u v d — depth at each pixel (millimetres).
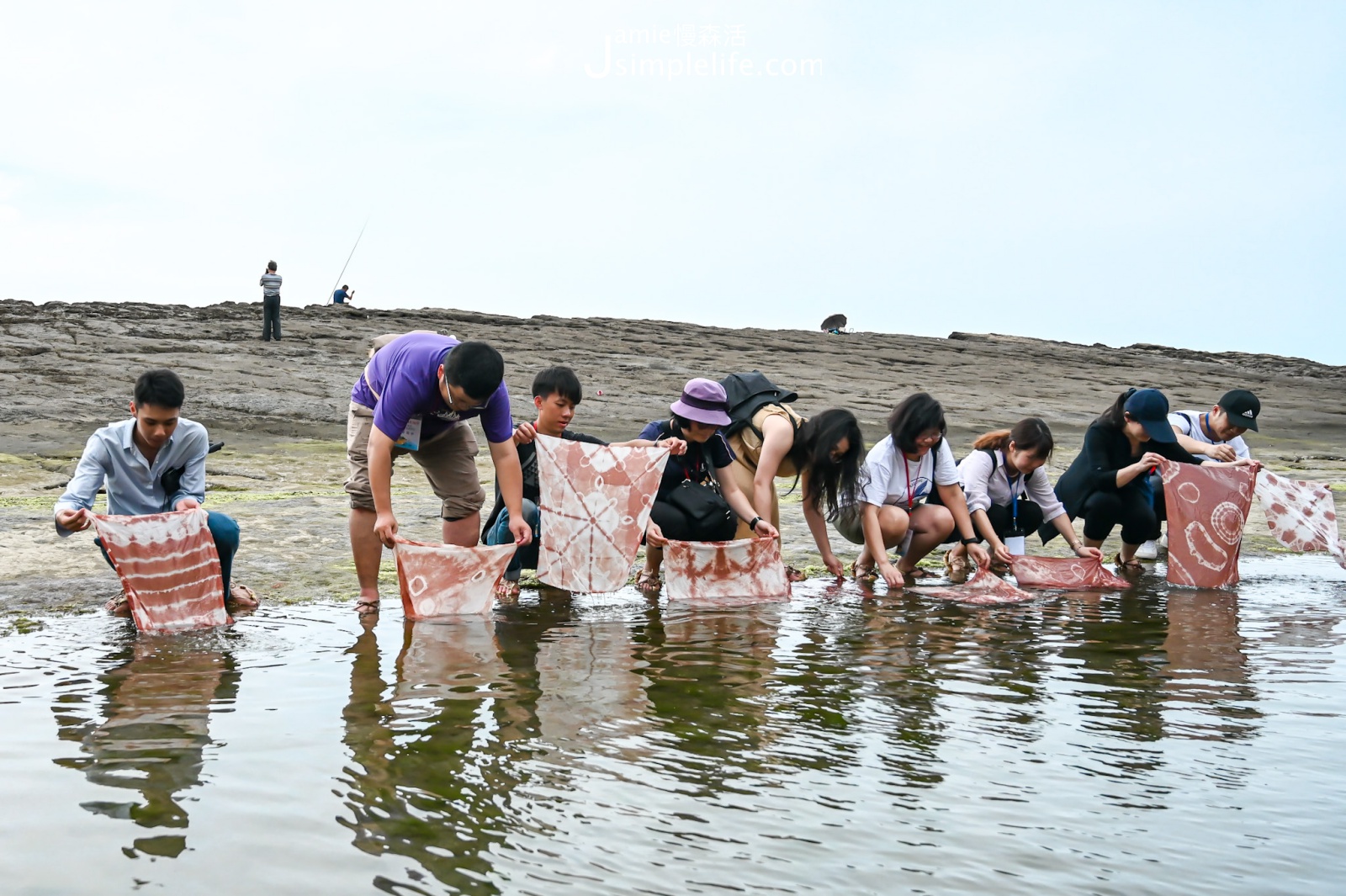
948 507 6289
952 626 4855
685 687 3654
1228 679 3850
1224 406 6965
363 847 2271
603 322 36562
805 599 5625
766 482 5918
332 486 10664
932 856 2283
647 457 5676
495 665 3947
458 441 5473
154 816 2428
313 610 5031
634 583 6098
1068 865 2250
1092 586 6121
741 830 2404
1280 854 2314
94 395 16891
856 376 29516
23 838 2299
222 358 22391
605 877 2148
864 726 3219
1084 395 29250
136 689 3506
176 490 4934
